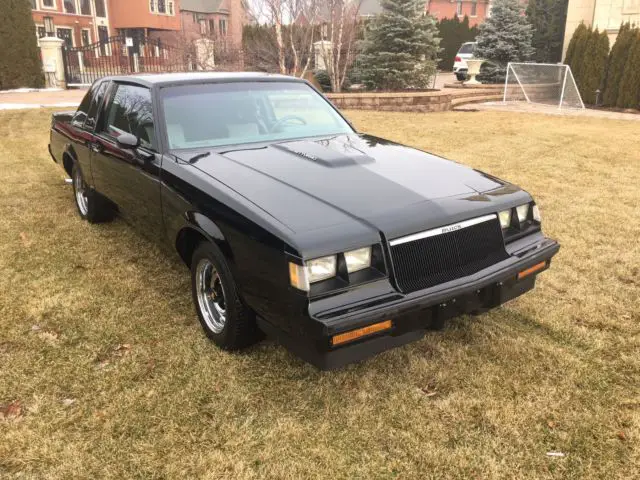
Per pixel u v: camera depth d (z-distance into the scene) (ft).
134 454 8.21
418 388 9.82
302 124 14.39
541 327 11.98
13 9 65.16
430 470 7.97
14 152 30.19
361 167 11.30
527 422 8.95
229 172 10.96
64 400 9.40
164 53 95.04
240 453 8.26
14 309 12.51
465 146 33.17
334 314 8.25
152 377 10.06
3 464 8.01
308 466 8.02
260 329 10.12
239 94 14.05
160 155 12.22
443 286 9.24
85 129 16.83
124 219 15.46
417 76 55.72
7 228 17.83
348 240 8.66
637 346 11.20
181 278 14.26
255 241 9.03
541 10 91.71
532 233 11.21
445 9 164.25
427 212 9.52
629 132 40.50
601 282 14.29
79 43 135.85
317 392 9.68
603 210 20.40
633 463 8.07
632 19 65.00
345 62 57.98
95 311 12.48
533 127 41.70
